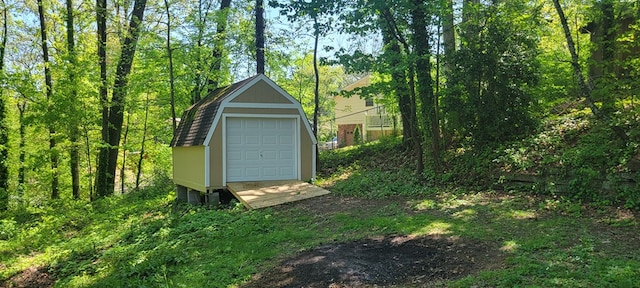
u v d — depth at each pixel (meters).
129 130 20.75
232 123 11.61
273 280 5.09
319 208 9.08
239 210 9.54
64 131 15.13
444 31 11.41
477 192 9.61
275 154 12.16
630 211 6.98
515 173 9.34
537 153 9.41
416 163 12.74
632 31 9.32
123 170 21.77
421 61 11.27
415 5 10.74
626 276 4.20
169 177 19.34
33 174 17.50
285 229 7.48
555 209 7.47
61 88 14.36
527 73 10.33
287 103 12.19
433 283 4.55
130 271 6.24
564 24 9.11
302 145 12.38
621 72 10.41
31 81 14.84
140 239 8.34
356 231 6.98
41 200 18.06
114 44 17.70
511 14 10.38
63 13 15.57
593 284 4.11
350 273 5.02
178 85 17.06
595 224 6.39
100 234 9.56
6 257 8.52
